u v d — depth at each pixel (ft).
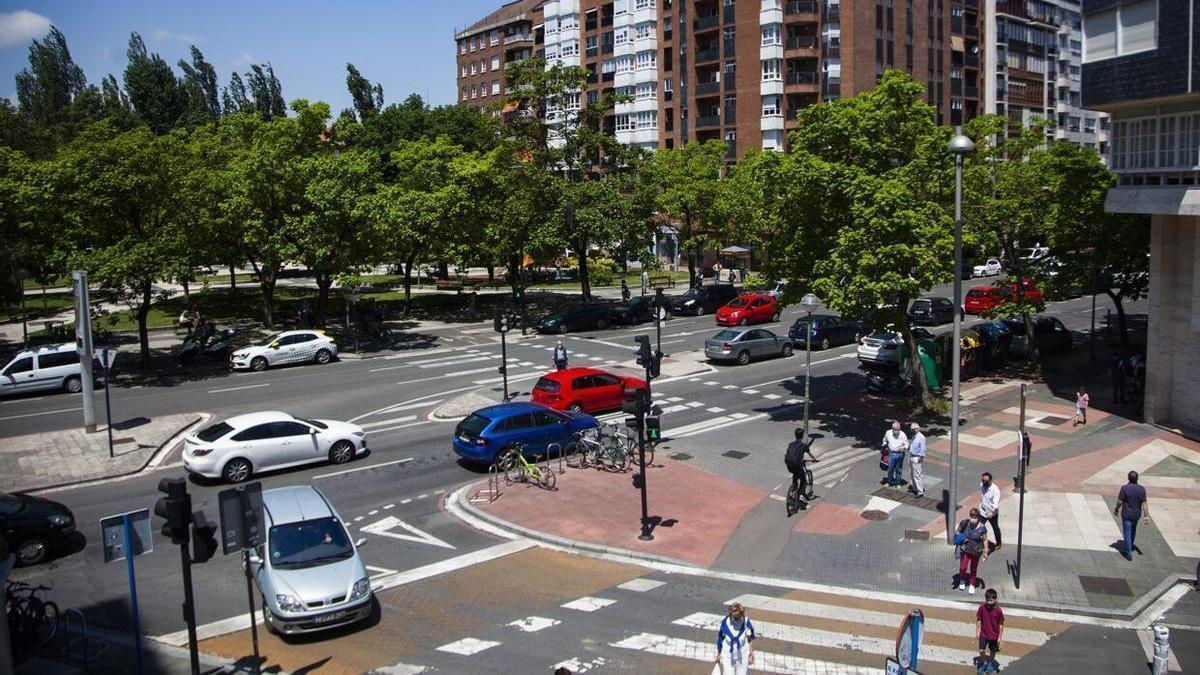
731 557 56.59
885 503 66.49
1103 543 58.18
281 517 49.03
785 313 170.50
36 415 96.27
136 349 137.90
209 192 135.03
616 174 185.47
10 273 137.18
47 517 56.18
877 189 77.51
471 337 151.12
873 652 43.52
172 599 50.52
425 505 66.80
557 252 172.96
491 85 404.57
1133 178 81.20
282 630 43.88
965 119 291.58
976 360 111.75
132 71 314.35
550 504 66.33
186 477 73.97
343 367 124.98
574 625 46.29
